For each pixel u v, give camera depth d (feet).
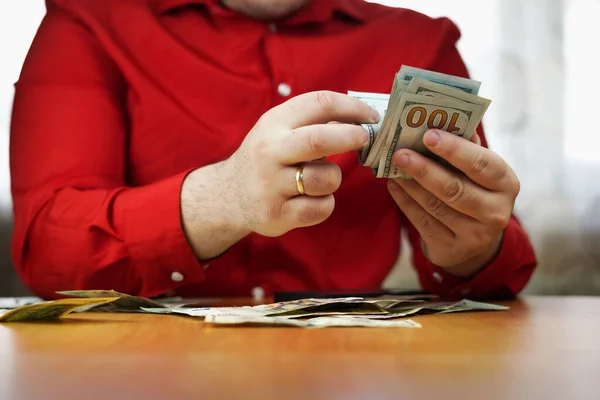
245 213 3.12
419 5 8.66
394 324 2.33
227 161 3.27
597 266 8.82
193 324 2.42
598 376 1.43
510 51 8.79
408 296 3.30
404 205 3.57
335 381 1.36
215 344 1.90
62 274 3.68
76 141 4.24
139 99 4.48
